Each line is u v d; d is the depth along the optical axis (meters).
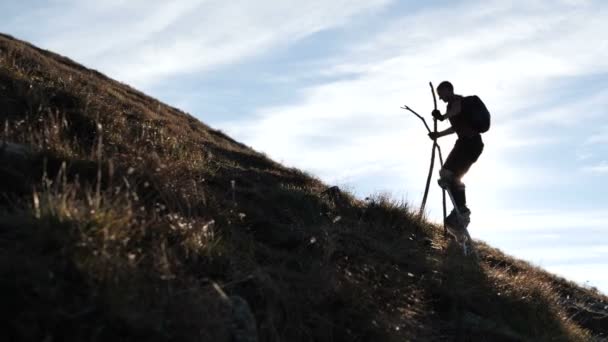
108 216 4.01
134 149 6.19
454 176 8.30
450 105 8.28
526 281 7.45
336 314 4.69
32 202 4.30
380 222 7.87
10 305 3.08
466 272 6.77
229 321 3.87
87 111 7.31
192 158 7.40
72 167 5.14
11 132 5.61
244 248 5.18
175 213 5.07
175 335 3.41
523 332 6.14
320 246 5.90
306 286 4.84
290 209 7.09
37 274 3.28
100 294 3.32
